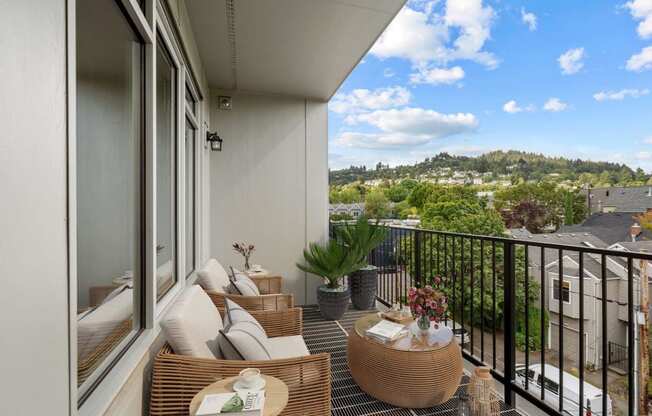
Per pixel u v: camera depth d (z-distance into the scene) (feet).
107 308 3.90
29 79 2.10
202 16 8.98
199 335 5.03
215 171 14.38
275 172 15.05
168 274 7.20
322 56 11.44
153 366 4.50
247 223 14.71
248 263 13.47
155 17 5.23
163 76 6.66
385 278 14.78
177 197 7.47
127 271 4.55
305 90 14.58
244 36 10.09
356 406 6.88
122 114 4.36
